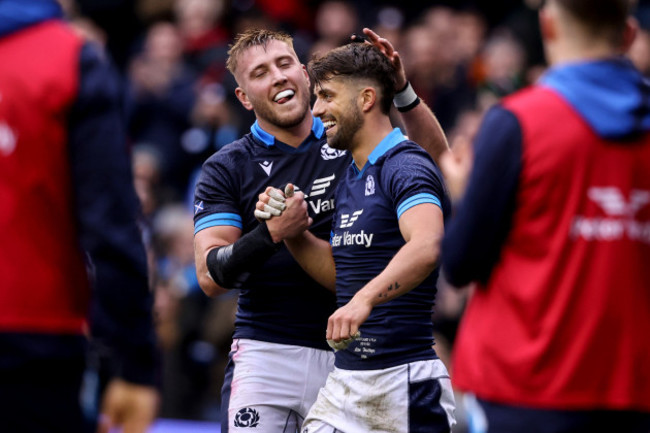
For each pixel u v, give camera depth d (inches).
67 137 372.2
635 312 365.1
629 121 363.3
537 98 370.6
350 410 495.8
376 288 446.9
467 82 1299.2
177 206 1195.3
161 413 1023.0
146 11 1539.1
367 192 498.6
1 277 367.6
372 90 498.6
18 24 373.1
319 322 560.1
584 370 362.0
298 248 519.2
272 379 557.0
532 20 1284.4
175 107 1327.5
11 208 369.4
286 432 560.7
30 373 370.0
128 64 1546.5
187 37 1423.5
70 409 379.6
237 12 1429.6
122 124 379.9
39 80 368.5
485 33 1509.6
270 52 549.6
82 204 369.7
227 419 559.8
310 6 1497.3
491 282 378.0
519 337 367.9
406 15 1526.8
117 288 365.4
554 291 364.8
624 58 372.8
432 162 495.5
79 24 1339.8
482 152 368.8
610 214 364.2
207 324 1053.8
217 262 514.6
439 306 1021.8
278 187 555.2
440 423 494.6
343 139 504.1
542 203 364.8
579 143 363.6
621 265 364.2
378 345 488.7
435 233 458.0
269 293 559.2
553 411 363.6
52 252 374.9
